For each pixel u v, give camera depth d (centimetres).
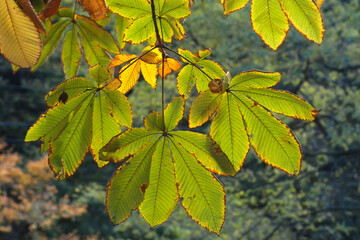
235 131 145
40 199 1428
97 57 170
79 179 1903
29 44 115
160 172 141
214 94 146
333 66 1395
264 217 1384
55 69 1970
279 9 140
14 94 2358
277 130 144
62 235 1489
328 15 1338
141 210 141
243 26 1255
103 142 148
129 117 147
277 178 1373
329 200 1463
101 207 1664
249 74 144
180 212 1275
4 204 1291
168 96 1155
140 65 170
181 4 160
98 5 159
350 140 1317
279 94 144
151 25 163
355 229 1367
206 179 141
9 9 115
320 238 1454
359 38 1334
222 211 140
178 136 142
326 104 1304
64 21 166
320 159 1527
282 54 1332
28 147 2141
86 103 146
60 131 144
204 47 1292
